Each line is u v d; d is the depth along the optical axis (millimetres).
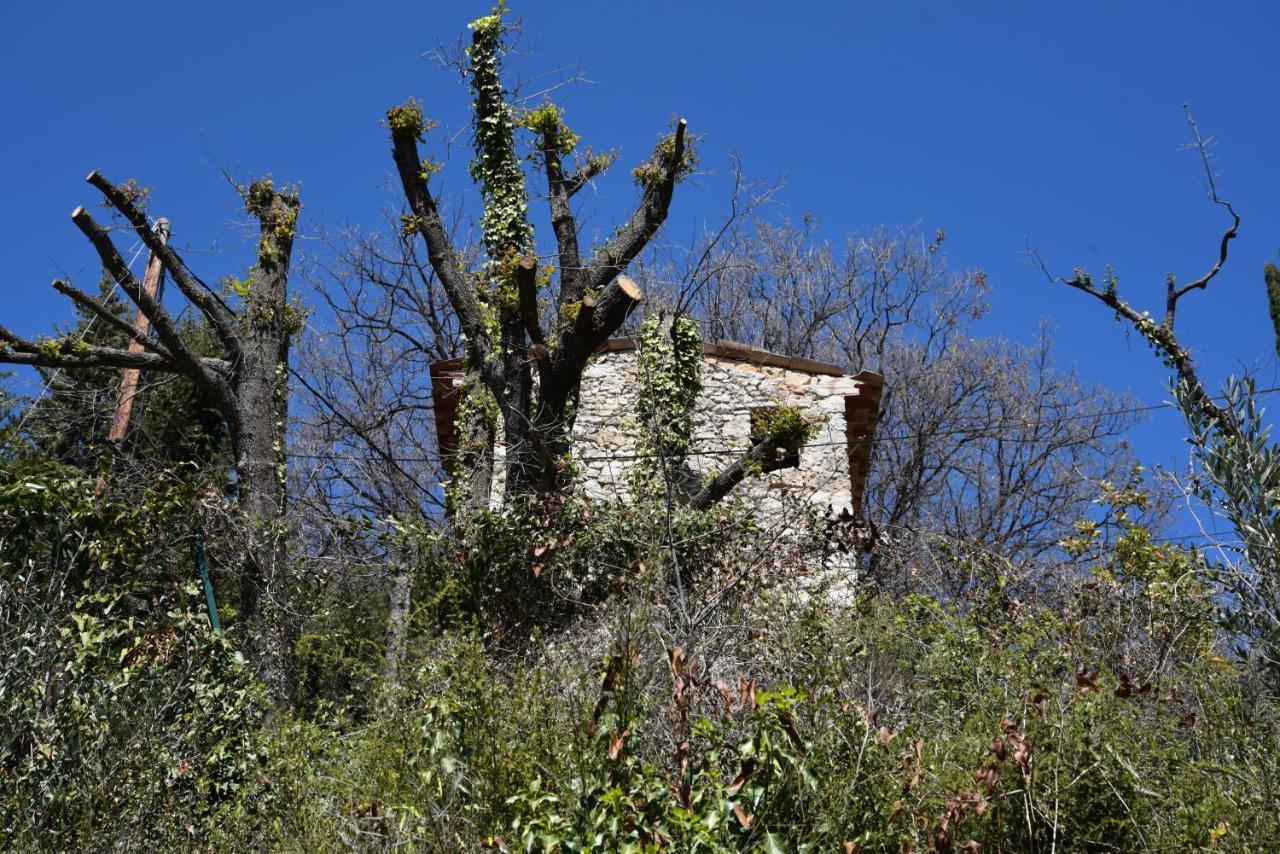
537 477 12039
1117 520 10336
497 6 13875
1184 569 6621
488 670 5797
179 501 9398
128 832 5914
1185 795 4793
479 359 12961
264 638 10078
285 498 14258
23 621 6094
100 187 13453
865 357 29172
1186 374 16141
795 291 29469
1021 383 28953
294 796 6254
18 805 5559
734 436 15977
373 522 10906
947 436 27625
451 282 13414
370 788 5648
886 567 9531
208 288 14477
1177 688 5797
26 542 6938
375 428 21406
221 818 6500
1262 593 5078
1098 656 6297
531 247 13609
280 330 14938
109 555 7672
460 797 5035
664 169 13102
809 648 6188
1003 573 8000
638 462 14758
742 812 4379
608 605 8750
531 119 13711
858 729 4832
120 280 13602
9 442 15242
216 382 14203
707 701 5539
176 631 7469
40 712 5898
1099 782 4895
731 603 7543
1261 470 5055
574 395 13375
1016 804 4805
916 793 4691
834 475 15547
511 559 10117
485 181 13883
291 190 15547
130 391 14953
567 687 5695
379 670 7312
